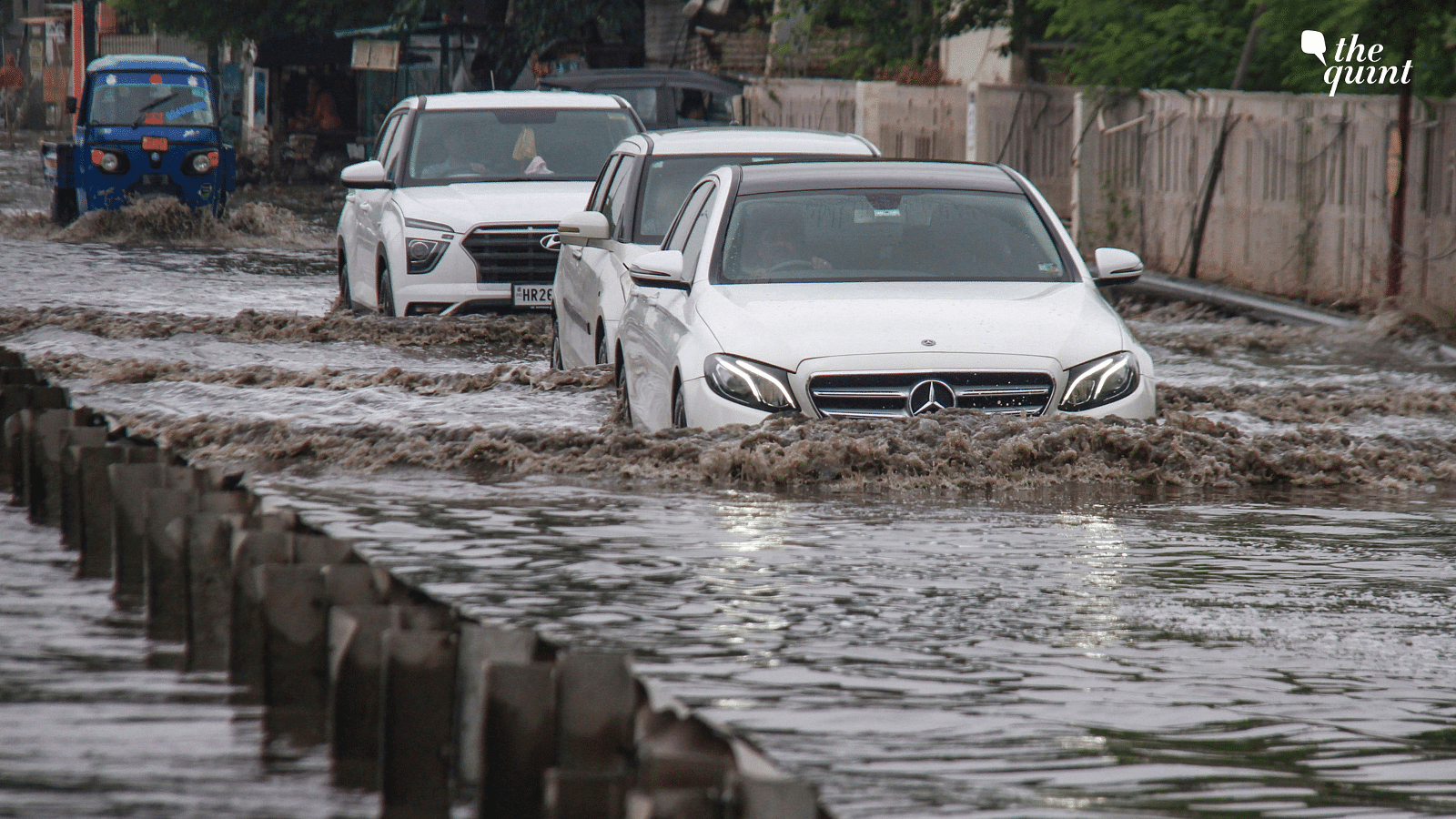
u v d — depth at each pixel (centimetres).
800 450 2511
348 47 14175
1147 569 1941
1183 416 2819
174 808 1088
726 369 2638
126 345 4216
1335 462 2650
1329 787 1189
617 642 1550
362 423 2897
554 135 5084
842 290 2823
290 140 13850
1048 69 8912
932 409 2616
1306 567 1966
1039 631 1634
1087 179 6669
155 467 1770
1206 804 1145
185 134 8419
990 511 2300
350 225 5300
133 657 1479
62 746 1216
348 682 1195
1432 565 1981
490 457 2666
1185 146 6088
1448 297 4806
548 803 959
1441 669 1520
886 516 2250
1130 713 1355
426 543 2022
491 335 4541
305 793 1128
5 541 2062
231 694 1361
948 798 1139
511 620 1634
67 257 6894
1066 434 2594
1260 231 5678
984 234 2986
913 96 8381
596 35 12419
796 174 3083
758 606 1711
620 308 3497
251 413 3095
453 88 12469
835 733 1281
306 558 1436
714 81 9106
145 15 15338
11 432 2377
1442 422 3191
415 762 1144
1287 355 4366
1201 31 6234
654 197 3778
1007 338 2661
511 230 4691
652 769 924
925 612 1705
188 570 1507
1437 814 1138
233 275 6372
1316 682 1469
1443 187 4838
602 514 2234
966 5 9494
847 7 9931
